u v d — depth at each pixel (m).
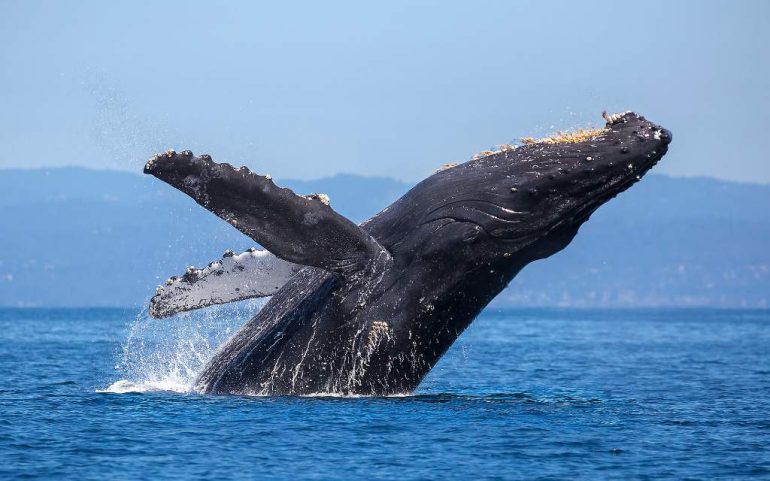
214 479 54.69
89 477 54.81
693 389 100.38
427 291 72.75
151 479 54.50
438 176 74.94
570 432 66.38
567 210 72.12
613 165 71.19
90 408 71.94
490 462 58.50
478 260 72.56
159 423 66.38
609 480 55.69
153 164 65.44
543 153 72.88
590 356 163.75
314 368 74.50
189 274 78.50
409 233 73.44
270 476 55.22
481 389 94.38
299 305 75.81
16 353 145.12
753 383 108.88
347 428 65.12
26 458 58.16
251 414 68.56
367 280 72.62
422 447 61.25
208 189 66.69
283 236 69.50
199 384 80.00
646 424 70.38
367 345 73.06
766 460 59.94
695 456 60.75
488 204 72.25
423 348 74.38
